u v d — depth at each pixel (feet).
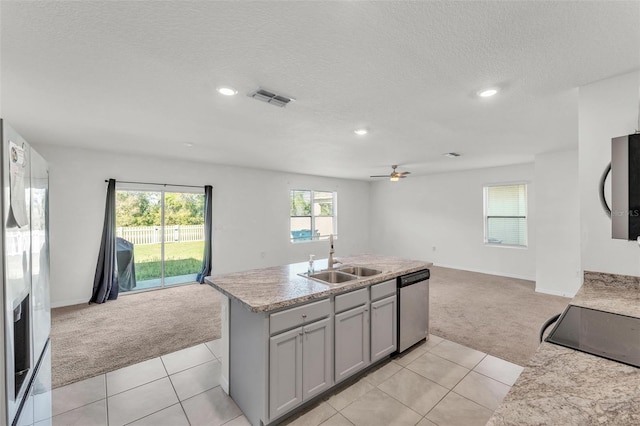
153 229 17.19
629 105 6.48
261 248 21.44
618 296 5.98
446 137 12.18
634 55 5.78
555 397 2.77
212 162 18.40
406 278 9.58
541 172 16.25
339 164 19.06
